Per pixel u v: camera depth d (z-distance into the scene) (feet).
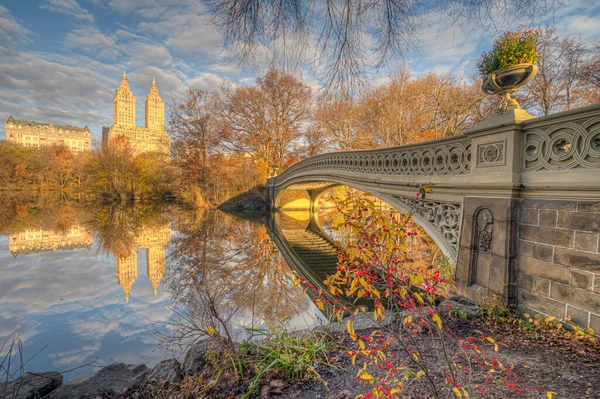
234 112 94.79
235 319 15.07
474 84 65.72
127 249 36.29
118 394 7.58
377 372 7.41
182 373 8.41
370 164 26.55
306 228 58.08
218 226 55.98
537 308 10.51
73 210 84.94
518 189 11.35
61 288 22.30
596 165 8.91
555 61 44.73
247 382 7.64
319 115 84.12
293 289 21.48
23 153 164.86
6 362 12.36
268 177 93.35
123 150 132.36
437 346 8.59
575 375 6.99
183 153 96.53
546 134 10.48
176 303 18.76
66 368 11.87
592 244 8.91
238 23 7.79
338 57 8.58
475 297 12.64
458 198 14.61
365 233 5.46
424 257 24.62
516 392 6.24
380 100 75.82
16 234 46.75
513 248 11.37
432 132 77.51
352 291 5.30
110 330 15.17
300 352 8.73
